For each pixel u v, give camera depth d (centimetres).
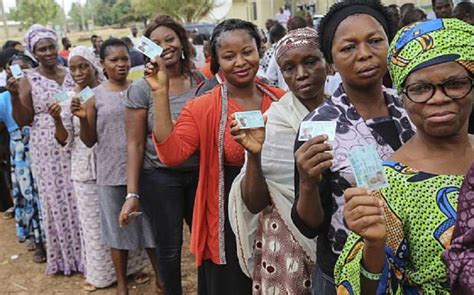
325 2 1981
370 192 138
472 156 153
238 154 263
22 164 480
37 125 429
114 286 426
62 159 430
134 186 335
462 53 142
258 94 281
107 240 390
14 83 408
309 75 237
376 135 188
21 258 498
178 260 336
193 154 276
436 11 617
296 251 234
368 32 187
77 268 455
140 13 3428
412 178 147
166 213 328
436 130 147
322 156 169
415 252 144
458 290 127
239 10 3189
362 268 142
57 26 4484
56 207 435
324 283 195
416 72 146
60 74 449
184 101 340
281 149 234
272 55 593
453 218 139
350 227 137
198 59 864
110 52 381
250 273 252
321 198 183
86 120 374
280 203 233
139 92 330
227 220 270
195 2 2969
